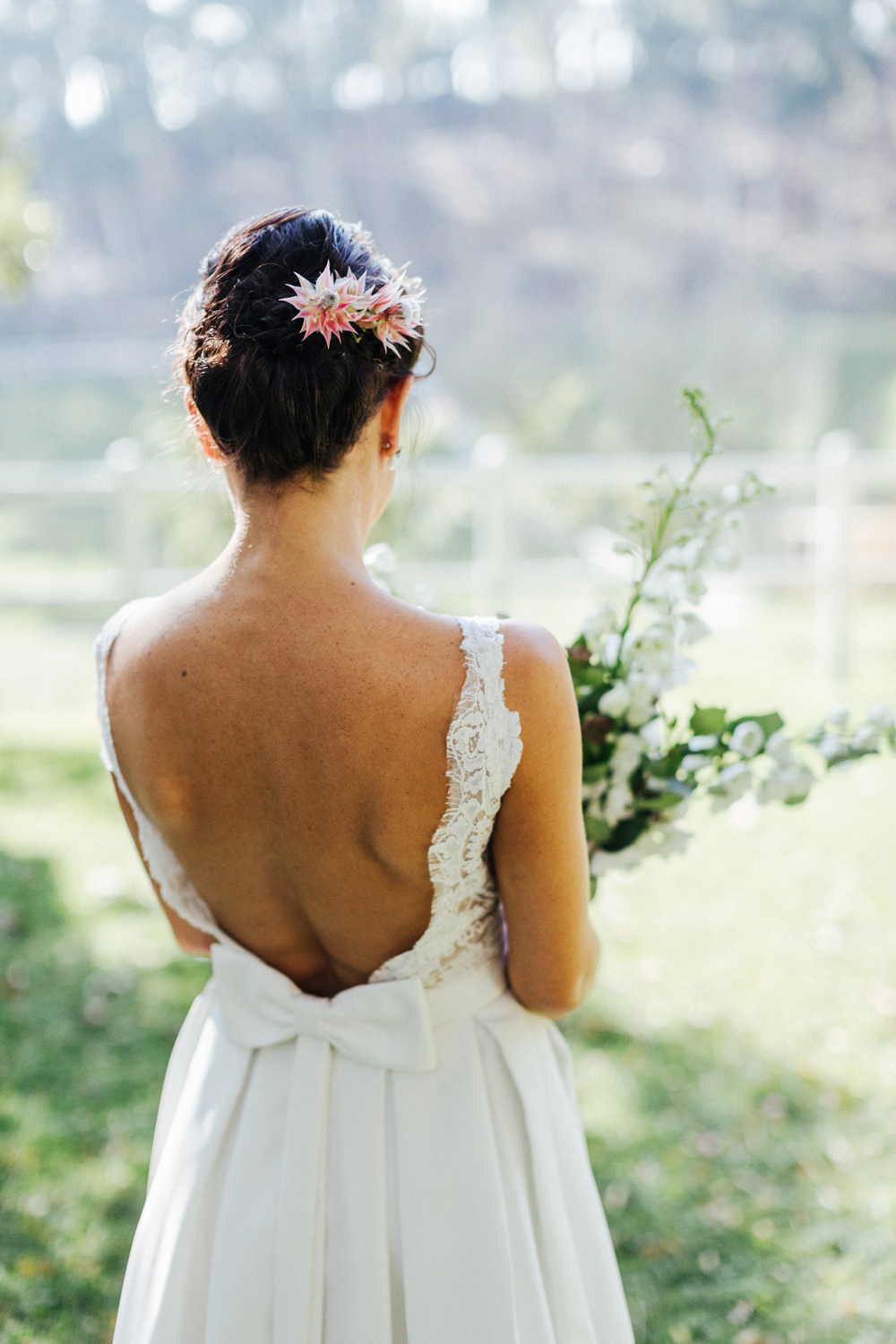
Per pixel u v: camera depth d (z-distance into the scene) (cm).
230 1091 116
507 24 3400
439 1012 112
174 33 3566
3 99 3538
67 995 335
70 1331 211
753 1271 226
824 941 362
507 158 3008
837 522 648
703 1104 280
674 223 2694
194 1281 112
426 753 95
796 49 3116
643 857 138
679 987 337
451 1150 109
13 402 2077
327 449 96
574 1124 123
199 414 103
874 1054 298
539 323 2534
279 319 96
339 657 95
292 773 97
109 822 475
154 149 3462
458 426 1167
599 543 1041
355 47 3584
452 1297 106
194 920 116
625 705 130
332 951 111
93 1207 244
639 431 2033
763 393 2108
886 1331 211
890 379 2170
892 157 2855
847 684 643
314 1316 107
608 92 3153
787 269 2659
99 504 1572
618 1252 232
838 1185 250
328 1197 110
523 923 106
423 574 693
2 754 565
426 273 2873
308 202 3312
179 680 99
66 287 3078
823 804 478
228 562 100
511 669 95
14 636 875
